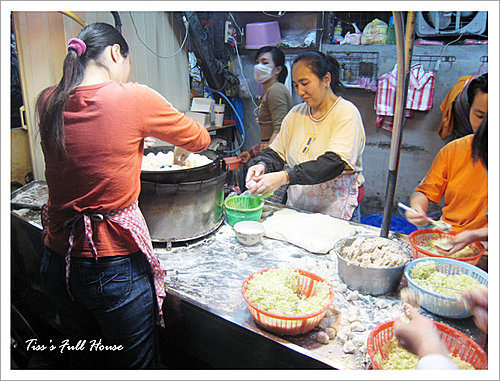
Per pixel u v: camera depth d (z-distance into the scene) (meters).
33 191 2.05
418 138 3.07
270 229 1.66
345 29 3.21
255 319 1.06
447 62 2.84
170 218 1.51
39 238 1.71
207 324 1.18
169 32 2.69
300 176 1.72
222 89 3.22
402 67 1.20
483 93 1.22
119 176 1.07
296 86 1.79
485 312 0.94
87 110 1.01
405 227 2.35
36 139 2.11
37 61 2.00
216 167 1.61
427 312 1.13
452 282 1.13
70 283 1.15
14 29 1.94
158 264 1.22
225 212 1.84
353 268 1.22
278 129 2.60
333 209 1.99
